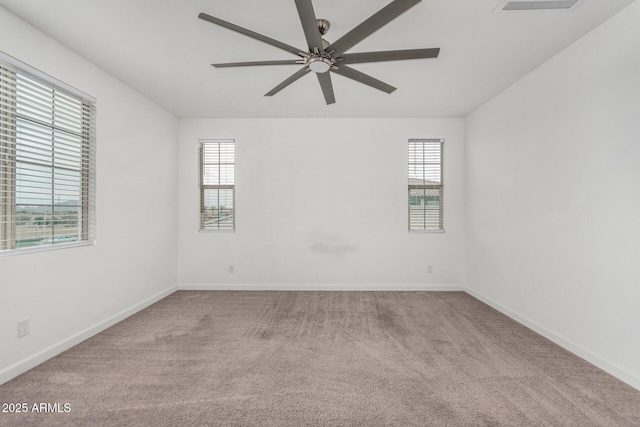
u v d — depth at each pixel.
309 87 3.26
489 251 3.65
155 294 3.78
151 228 3.68
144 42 2.40
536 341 2.63
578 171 2.37
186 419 1.64
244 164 4.34
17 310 2.07
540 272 2.79
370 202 4.32
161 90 3.35
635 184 1.93
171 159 4.13
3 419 1.63
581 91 2.33
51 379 2.02
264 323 3.05
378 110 4.01
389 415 1.68
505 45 2.43
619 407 1.74
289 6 1.96
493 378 2.05
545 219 2.73
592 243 2.24
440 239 4.29
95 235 2.78
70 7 1.98
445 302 3.76
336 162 4.32
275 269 4.34
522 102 3.04
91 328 2.71
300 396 1.85
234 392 1.89
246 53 2.58
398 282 4.31
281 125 4.33
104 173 2.89
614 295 2.07
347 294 4.12
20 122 2.13
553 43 2.41
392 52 1.91
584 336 2.32
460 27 2.18
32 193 2.20
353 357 2.34
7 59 2.00
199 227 4.36
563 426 1.59
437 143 4.33
